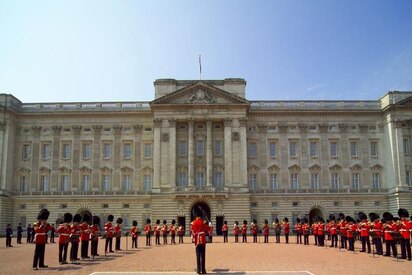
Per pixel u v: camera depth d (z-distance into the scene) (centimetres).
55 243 5753
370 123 9056
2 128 8638
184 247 4872
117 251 4247
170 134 8594
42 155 8956
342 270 2586
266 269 2636
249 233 8112
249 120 9031
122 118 9050
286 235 5569
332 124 9050
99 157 8931
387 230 3506
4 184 8481
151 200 8319
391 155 8662
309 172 8875
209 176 8475
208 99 8669
